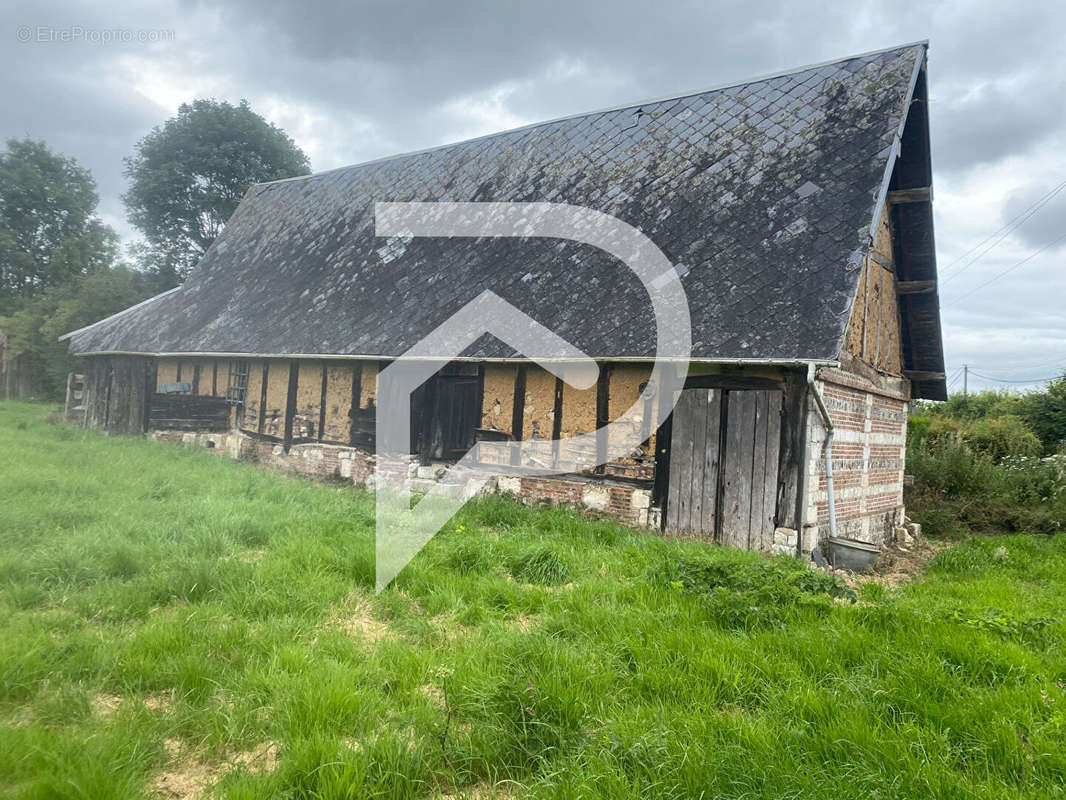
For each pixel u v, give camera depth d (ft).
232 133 86.58
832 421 31.01
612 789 9.50
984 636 16.28
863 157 33.24
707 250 34.09
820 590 19.72
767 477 29.43
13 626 14.84
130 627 15.64
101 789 8.96
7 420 55.47
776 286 30.45
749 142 38.45
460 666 13.53
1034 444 60.34
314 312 49.90
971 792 9.68
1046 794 9.80
